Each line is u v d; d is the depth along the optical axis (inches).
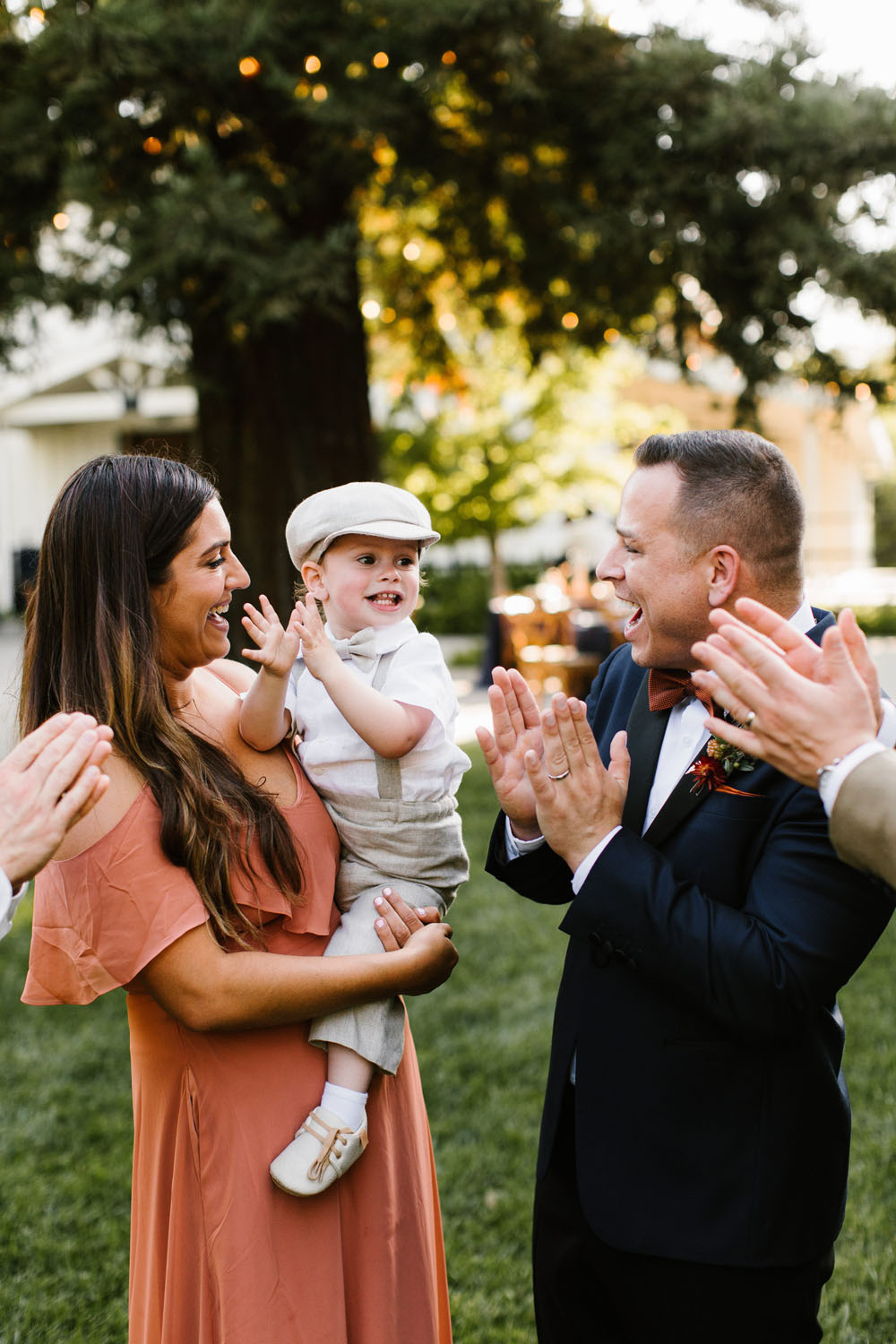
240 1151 64.3
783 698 52.0
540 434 590.9
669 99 242.8
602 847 63.6
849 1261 109.4
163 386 334.6
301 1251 64.5
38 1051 161.6
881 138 232.1
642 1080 64.4
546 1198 72.7
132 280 218.4
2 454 892.0
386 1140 69.7
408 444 586.9
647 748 69.8
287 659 69.5
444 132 269.9
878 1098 137.9
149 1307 66.3
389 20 234.8
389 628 77.5
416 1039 160.1
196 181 213.0
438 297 374.9
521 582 845.2
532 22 237.6
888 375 268.2
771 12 249.8
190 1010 61.7
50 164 236.1
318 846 70.9
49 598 66.2
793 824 61.1
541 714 68.6
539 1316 75.0
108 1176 128.9
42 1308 106.2
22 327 289.0
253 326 235.5
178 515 65.2
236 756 70.8
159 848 61.6
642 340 290.8
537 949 194.1
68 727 56.4
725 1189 62.3
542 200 274.7
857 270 238.7
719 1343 63.3
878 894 59.1
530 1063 152.1
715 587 63.2
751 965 58.4
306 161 250.1
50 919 63.1
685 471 63.5
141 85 219.5
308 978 63.6
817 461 938.7
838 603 762.2
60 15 215.0
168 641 67.7
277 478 268.4
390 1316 68.5
